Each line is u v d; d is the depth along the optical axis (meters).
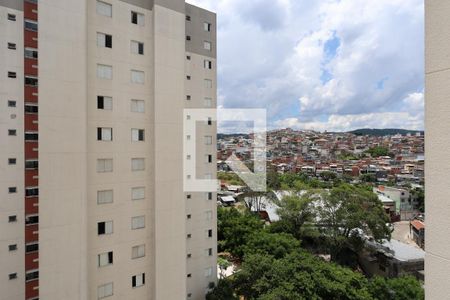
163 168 16.42
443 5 2.52
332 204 33.34
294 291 18.25
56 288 13.03
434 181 2.58
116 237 15.24
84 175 13.78
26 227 17.83
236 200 50.50
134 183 15.83
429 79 2.66
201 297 22.69
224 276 26.42
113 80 15.02
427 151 2.67
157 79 16.05
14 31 17.22
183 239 17.22
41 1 12.55
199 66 22.47
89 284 14.37
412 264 28.84
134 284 15.83
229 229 33.06
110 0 14.79
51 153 12.93
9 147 17.31
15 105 17.42
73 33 13.36
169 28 16.50
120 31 15.16
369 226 31.52
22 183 17.72
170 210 16.69
